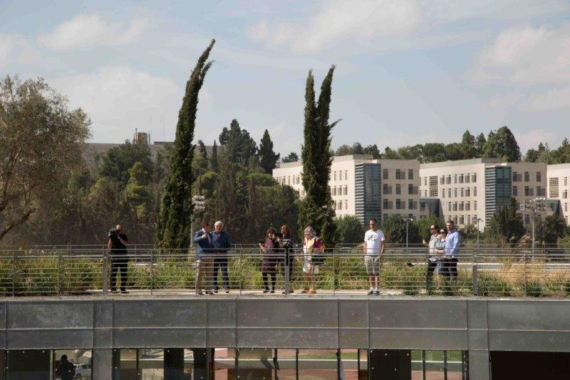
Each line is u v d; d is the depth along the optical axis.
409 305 24.72
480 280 26.19
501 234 120.69
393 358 25.23
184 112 36.12
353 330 24.88
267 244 27.12
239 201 110.56
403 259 28.78
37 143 48.22
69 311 25.05
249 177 117.62
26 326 24.95
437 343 24.62
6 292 26.06
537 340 24.28
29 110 47.88
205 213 100.12
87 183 105.12
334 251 34.69
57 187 49.66
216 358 25.53
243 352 25.48
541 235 122.94
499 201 159.62
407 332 24.72
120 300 25.08
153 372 25.47
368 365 25.27
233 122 183.62
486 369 24.48
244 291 27.20
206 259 26.77
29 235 72.38
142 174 111.06
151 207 98.12
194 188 110.00
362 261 29.34
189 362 25.53
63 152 48.97
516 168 161.50
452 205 168.00
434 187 172.50
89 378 25.11
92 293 26.91
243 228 100.69
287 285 25.98
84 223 79.94
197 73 36.16
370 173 149.88
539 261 28.16
